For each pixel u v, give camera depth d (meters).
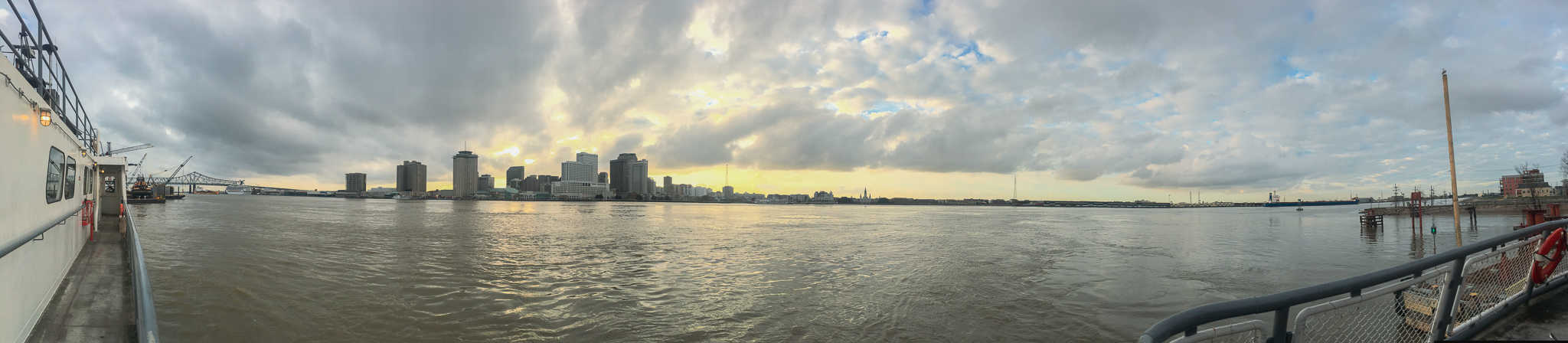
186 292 20.25
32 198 9.06
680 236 55.81
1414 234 58.44
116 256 17.19
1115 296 21.89
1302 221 103.25
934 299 21.23
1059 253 39.28
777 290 22.95
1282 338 3.72
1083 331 16.70
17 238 8.12
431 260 32.03
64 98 12.29
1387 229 70.31
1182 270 29.92
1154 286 24.33
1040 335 16.19
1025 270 29.72
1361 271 29.77
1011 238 54.97
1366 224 68.75
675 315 18.27
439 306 18.97
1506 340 5.53
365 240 44.59
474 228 63.94
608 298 20.88
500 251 38.12
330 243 41.84
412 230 57.88
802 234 61.12
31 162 8.91
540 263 31.55
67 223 13.84
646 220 96.25
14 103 7.88
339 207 160.62
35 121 9.11
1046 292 22.64
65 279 13.55
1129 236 59.28
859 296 21.67
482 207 185.25
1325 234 61.91
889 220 103.25
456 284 23.52
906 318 18.08
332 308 18.44
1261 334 3.69
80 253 17.44
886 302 20.59
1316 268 31.31
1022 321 17.80
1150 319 18.11
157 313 17.27
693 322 17.30
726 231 64.50
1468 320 5.75
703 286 23.83
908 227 78.81
